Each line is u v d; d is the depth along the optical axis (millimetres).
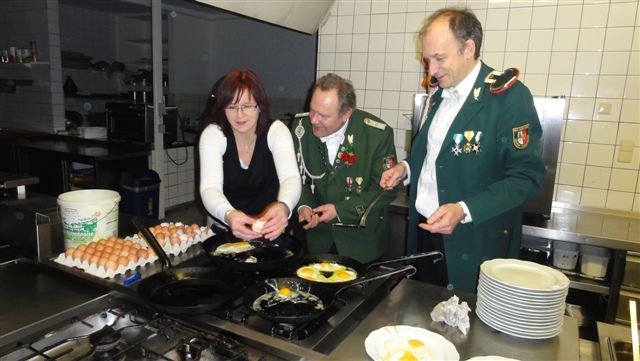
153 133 3885
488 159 1454
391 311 1122
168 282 1178
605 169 2600
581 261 2352
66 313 1056
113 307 1109
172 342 949
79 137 4328
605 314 2250
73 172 3779
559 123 2348
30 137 4215
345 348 945
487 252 1537
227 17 6426
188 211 4496
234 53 6461
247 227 1340
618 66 2486
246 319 1017
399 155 3158
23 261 1369
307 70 5887
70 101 5270
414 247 1736
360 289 1224
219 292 1142
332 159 1851
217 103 1509
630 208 2574
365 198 1752
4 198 1848
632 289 2168
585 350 1067
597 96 2557
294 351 885
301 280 1186
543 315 980
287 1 2705
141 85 5273
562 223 2416
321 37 3316
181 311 983
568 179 2697
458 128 1479
